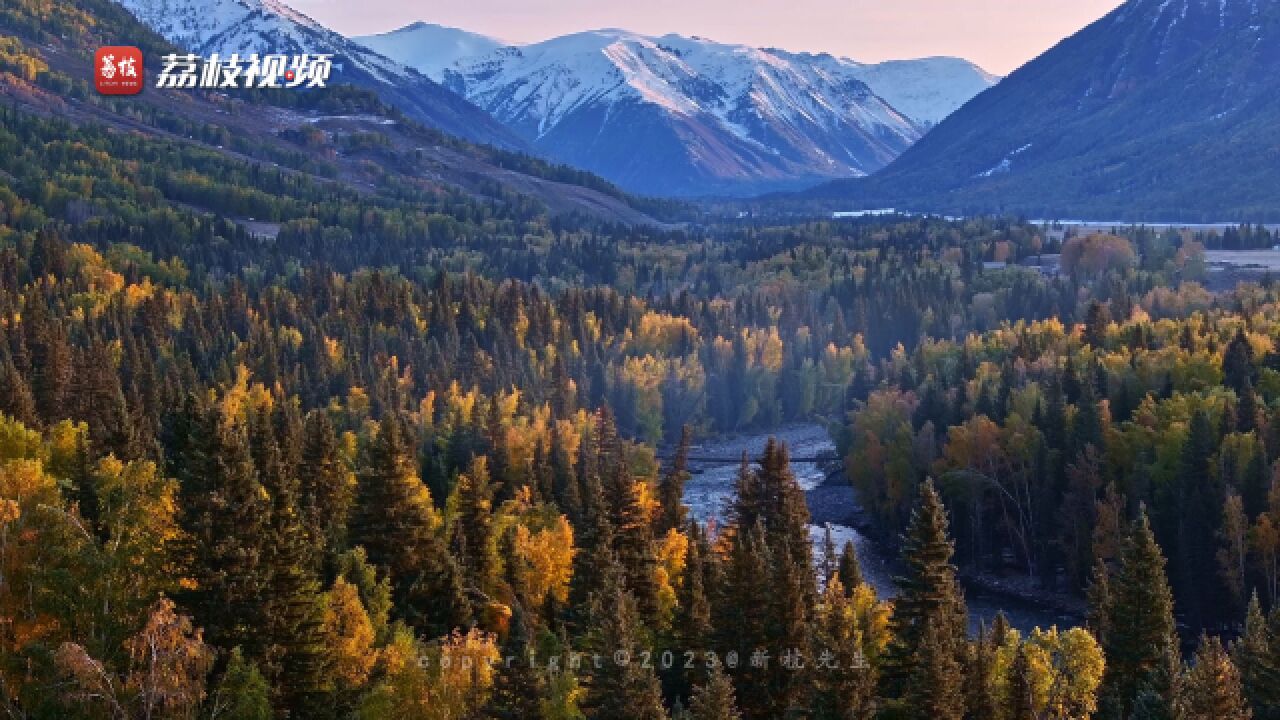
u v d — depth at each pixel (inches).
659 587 3184.1
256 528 2265.0
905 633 2903.5
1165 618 2960.1
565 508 4311.0
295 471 3491.6
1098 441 4869.6
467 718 2346.2
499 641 2974.9
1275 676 2714.1
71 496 2689.5
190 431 3127.5
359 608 2459.4
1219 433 4635.8
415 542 3063.5
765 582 2800.2
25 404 3991.1
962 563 5068.9
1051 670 2687.0
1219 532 4146.2
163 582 2199.8
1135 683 2940.5
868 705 2477.9
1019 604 4633.4
